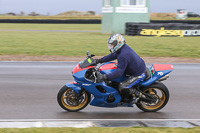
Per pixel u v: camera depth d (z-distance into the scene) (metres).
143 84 19.84
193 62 45.91
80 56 49.91
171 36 81.19
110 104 20.17
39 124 17.31
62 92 20.33
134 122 18.28
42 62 43.78
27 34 87.25
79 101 21.06
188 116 20.33
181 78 33.66
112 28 88.25
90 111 21.14
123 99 20.09
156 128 16.34
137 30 80.19
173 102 23.77
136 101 20.06
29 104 22.52
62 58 47.75
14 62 43.53
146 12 88.56
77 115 20.17
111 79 18.80
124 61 18.66
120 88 19.48
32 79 31.75
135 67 19.28
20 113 20.31
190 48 59.53
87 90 19.56
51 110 21.16
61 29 113.88
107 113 20.75
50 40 71.19
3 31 98.06
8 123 17.52
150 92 20.97
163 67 20.70
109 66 19.41
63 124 17.42
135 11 88.00
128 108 22.06
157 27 80.19
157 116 20.23
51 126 16.98
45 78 32.41
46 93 25.94
